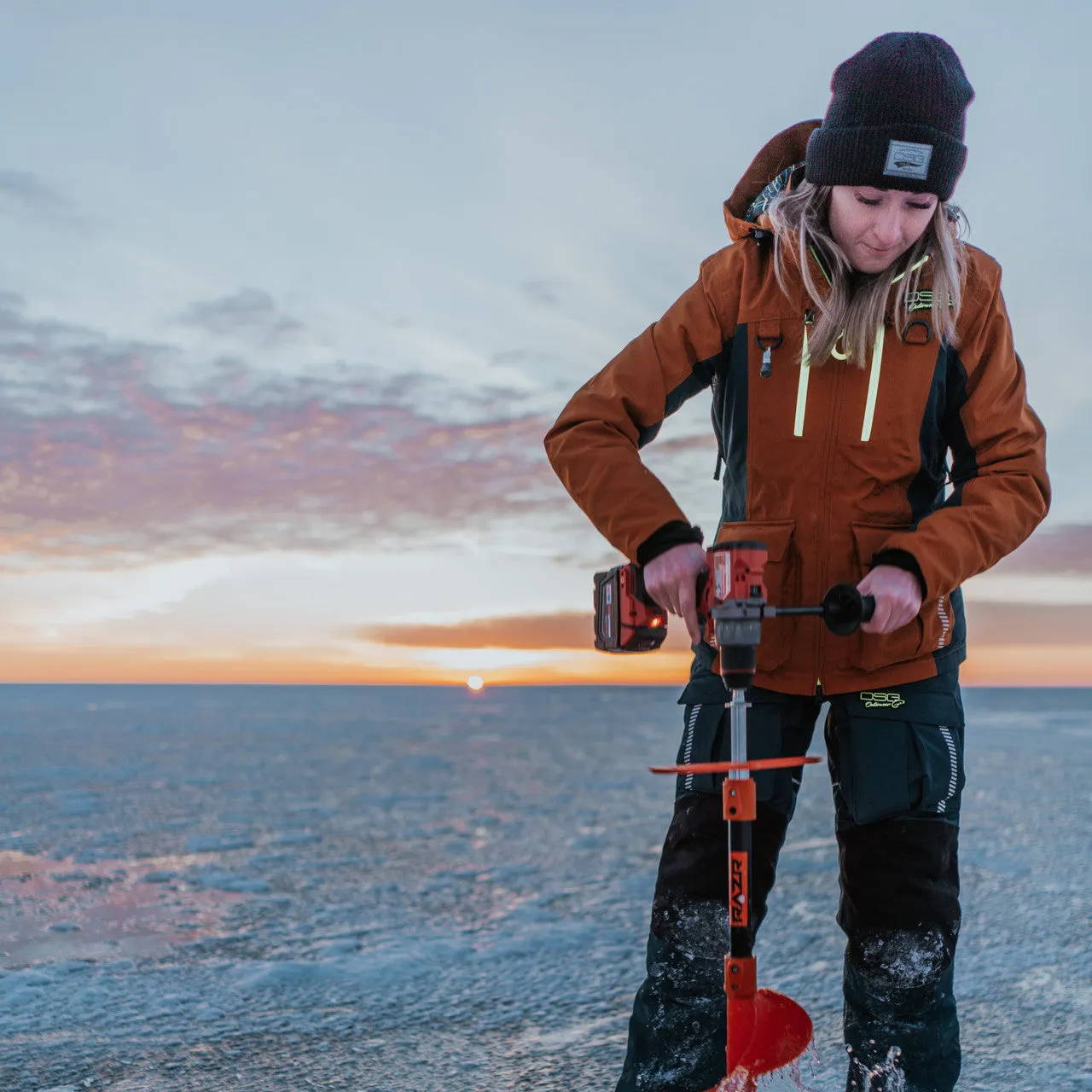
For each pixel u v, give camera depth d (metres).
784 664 1.82
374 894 4.75
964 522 1.72
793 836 6.33
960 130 1.70
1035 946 3.70
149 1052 2.73
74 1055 2.70
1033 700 70.25
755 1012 1.60
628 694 119.06
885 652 1.78
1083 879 4.85
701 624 1.69
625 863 5.59
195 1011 3.07
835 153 1.69
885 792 1.76
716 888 1.79
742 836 1.60
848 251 1.75
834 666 1.81
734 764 1.60
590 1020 2.99
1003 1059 2.65
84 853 5.98
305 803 8.64
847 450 1.78
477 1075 2.57
